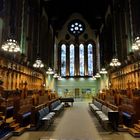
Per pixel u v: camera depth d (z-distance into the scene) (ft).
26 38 75.00
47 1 105.19
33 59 85.92
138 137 26.84
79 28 149.59
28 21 77.51
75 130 31.91
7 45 45.44
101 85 130.72
